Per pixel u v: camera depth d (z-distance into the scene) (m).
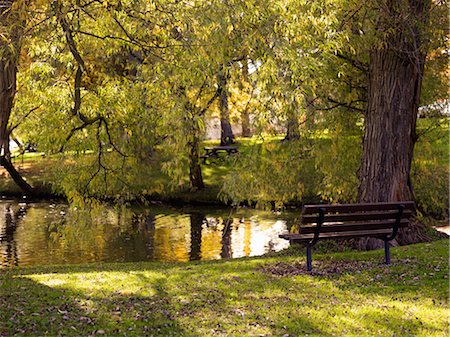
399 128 14.39
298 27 10.87
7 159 20.72
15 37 9.98
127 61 20.11
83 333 7.15
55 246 19.19
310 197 26.38
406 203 10.62
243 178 16.86
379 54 14.43
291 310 8.07
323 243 14.95
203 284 9.68
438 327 7.37
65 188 18.72
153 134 17.53
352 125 18.48
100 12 11.48
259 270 10.82
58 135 18.19
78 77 13.20
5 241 19.98
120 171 19.02
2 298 8.62
